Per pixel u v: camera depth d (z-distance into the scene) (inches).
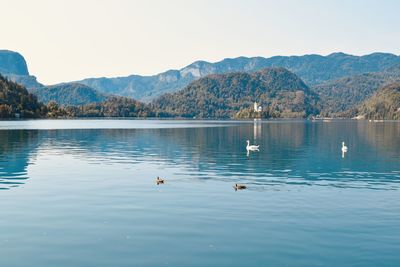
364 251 986.7
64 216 1259.2
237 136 5246.1
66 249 997.8
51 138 4594.0
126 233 1106.7
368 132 6466.5
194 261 932.0
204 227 1157.7
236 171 2149.4
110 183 1797.5
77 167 2288.4
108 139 4525.1
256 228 1149.7
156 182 1803.6
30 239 1061.1
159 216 1262.3
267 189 1669.5
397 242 1044.5
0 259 940.0
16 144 3750.0
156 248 1004.6
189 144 3895.2
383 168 2285.9
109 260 935.7
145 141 4259.4
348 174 2064.5
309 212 1314.0
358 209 1353.3
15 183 1786.4
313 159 2687.0
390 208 1369.3
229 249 999.6
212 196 1535.4
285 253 975.6
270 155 2930.6
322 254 969.5
